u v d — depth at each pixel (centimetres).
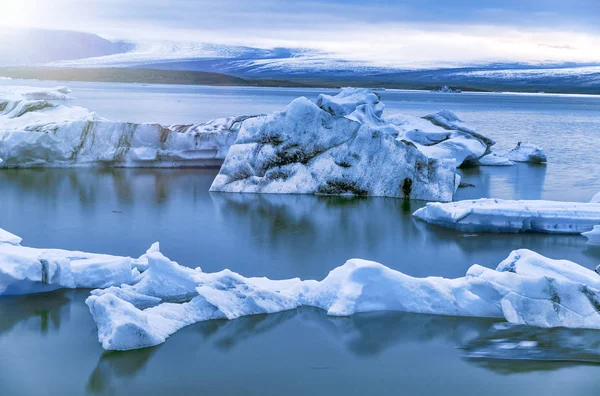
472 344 1272
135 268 1578
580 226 2045
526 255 1471
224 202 2456
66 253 1583
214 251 1823
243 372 1157
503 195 2695
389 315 1392
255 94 17262
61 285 1489
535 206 2078
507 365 1191
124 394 1082
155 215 2230
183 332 1302
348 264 1457
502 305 1374
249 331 1312
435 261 1761
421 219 2223
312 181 2636
